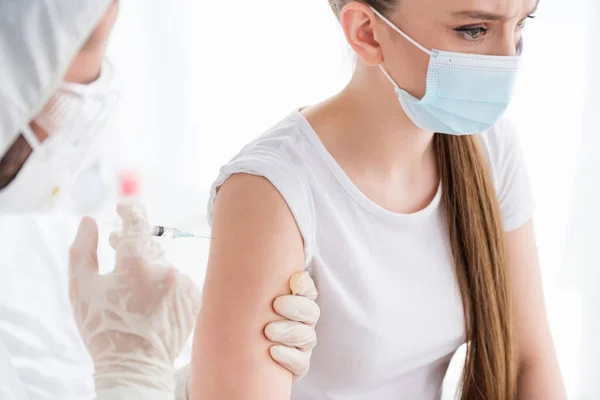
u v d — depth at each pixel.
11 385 0.87
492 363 1.36
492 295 1.33
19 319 0.90
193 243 1.10
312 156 1.21
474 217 1.31
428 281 1.29
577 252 2.21
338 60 2.38
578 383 2.24
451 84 1.15
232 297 1.09
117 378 0.91
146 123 2.31
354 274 1.21
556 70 2.15
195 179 2.34
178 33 2.33
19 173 0.81
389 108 1.21
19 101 0.76
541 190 2.22
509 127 1.42
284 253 1.12
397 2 1.12
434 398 1.38
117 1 0.81
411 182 1.29
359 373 1.25
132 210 0.96
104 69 0.84
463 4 1.08
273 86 2.43
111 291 0.92
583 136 2.15
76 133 0.83
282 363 1.10
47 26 0.74
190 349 1.25
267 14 2.38
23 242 0.90
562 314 2.25
